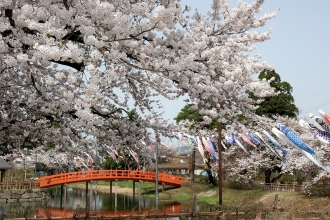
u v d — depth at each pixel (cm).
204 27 855
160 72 701
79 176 3275
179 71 718
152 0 700
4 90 859
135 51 689
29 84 814
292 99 3475
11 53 604
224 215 1247
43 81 762
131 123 921
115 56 627
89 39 577
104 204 3241
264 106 3409
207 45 763
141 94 929
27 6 536
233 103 856
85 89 594
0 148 1008
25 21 548
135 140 941
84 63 632
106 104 932
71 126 866
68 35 640
